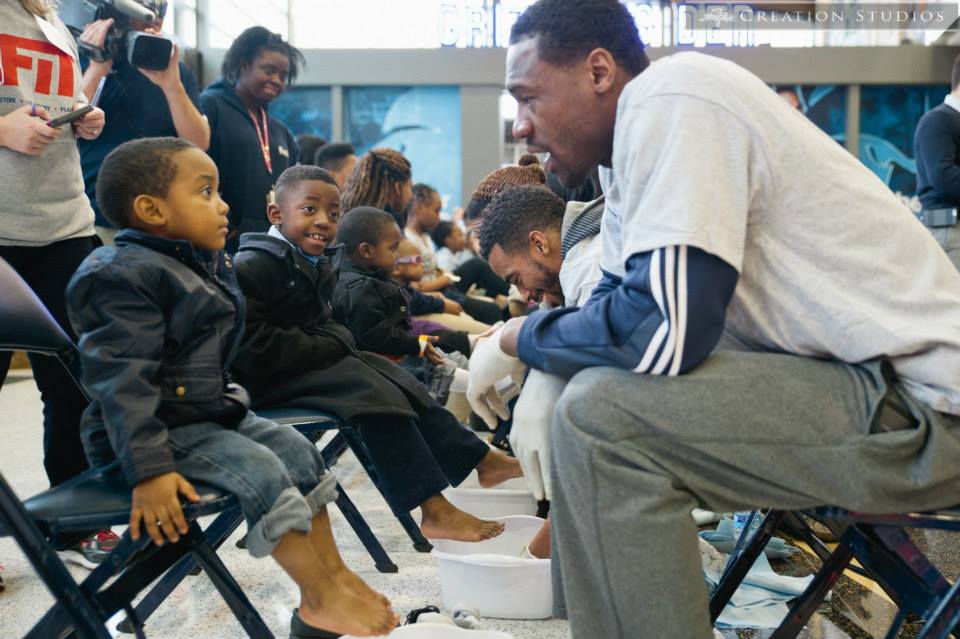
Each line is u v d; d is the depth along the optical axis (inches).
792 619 53.9
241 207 140.4
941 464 46.9
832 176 49.5
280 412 81.6
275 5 386.6
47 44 82.6
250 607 58.0
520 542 88.3
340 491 88.0
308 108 393.4
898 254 49.6
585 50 53.6
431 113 393.7
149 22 104.0
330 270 94.4
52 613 52.4
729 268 46.8
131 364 53.1
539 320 53.5
